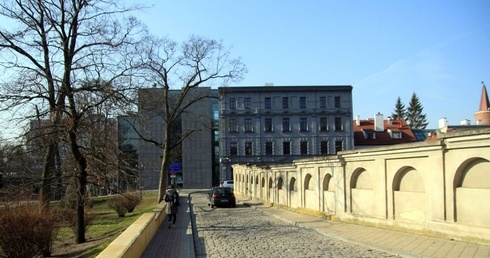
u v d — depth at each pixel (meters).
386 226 14.38
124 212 29.98
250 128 67.56
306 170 22.81
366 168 15.98
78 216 18.02
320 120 68.06
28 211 13.77
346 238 13.21
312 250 11.62
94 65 17.17
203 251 12.16
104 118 17.47
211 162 70.44
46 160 18.42
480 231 10.41
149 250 11.90
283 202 27.55
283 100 67.94
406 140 72.19
